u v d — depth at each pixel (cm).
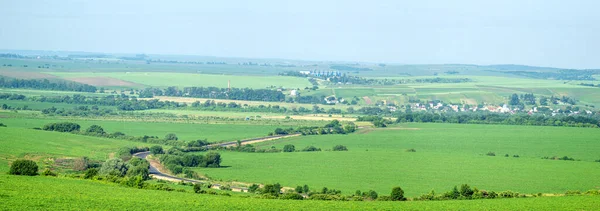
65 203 12750
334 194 16675
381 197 15912
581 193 17362
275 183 18288
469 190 16388
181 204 13300
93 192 14175
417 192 17625
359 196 16225
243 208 13162
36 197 13138
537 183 19488
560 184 19325
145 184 15912
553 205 14362
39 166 19325
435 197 16125
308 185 18525
